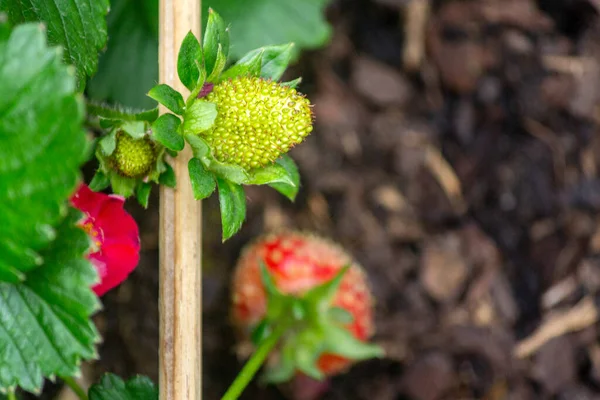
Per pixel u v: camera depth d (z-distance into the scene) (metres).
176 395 0.34
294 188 0.34
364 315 0.43
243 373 0.39
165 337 0.33
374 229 0.51
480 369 0.49
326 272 0.42
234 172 0.32
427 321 0.50
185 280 0.33
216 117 0.32
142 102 0.41
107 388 0.34
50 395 0.41
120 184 0.33
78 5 0.34
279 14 0.44
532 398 0.50
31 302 0.31
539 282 0.51
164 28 0.33
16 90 0.29
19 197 0.30
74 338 0.31
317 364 0.44
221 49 0.32
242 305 0.43
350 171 0.51
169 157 0.33
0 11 0.33
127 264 0.33
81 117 0.29
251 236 0.48
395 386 0.49
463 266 0.51
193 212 0.33
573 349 0.50
